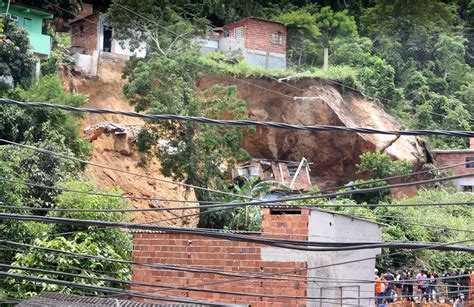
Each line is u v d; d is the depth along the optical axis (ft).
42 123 139.03
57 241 83.61
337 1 272.31
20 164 117.91
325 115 202.39
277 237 74.69
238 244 75.46
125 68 173.99
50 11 191.42
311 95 204.23
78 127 148.56
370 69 229.45
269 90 201.77
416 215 164.86
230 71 199.11
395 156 204.03
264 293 74.13
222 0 241.55
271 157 199.31
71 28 205.87
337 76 212.23
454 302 110.22
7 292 80.89
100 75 191.72
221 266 75.66
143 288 78.02
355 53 236.84
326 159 201.26
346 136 200.23
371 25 262.47
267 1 262.47
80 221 41.86
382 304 90.63
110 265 86.12
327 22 249.14
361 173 199.82
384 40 256.93
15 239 92.73
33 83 158.20
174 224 159.33
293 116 202.39
